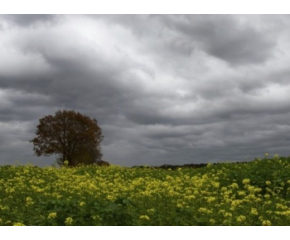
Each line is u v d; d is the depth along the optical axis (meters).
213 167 20.77
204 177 17.81
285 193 14.47
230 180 16.59
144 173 21.33
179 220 9.44
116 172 21.56
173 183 16.98
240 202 12.08
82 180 18.45
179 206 10.94
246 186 14.94
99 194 13.61
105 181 18.45
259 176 16.03
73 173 21.50
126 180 19.67
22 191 14.41
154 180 18.17
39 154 33.12
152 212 10.29
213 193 14.60
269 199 13.27
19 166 20.97
